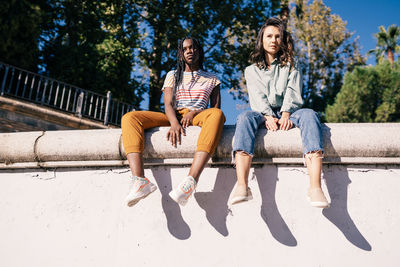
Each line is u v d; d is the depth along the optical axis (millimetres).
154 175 2230
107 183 2273
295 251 1927
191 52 2566
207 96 2492
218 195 2107
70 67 11633
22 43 10203
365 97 23812
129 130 2078
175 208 2129
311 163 1896
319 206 1752
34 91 11031
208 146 1978
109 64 12797
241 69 14188
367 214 1949
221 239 2016
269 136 2074
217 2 13391
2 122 7844
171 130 2148
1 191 2441
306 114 2025
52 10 12430
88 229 2203
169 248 2053
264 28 2510
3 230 2342
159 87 13875
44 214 2309
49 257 2205
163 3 13523
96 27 13133
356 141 1992
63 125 9016
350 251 1890
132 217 2164
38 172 2428
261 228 2000
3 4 9523
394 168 2020
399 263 1848
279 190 2061
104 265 2104
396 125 2021
